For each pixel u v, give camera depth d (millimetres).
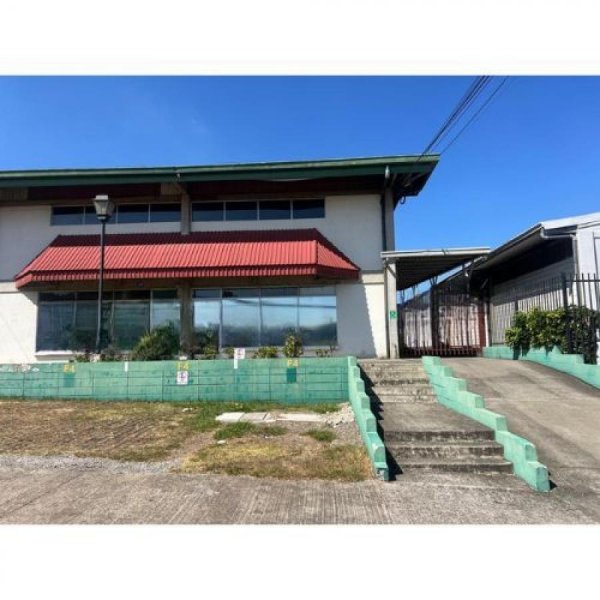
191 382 11984
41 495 5781
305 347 16234
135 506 5434
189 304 16625
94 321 16875
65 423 9695
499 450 7293
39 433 8906
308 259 15180
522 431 8406
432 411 9398
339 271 15703
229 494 5793
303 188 17172
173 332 15500
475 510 5441
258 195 17281
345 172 16156
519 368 12922
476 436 7777
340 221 17094
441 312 19484
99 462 7098
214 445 7871
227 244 16203
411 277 20906
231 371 11898
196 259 15633
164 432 8914
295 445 7809
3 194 17703
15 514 5223
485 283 19812
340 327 16328
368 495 5840
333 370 11570
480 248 15148
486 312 19688
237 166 16328
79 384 12391
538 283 15531
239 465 6820
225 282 16641
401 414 9141
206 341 16281
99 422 9766
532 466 6281
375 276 16562
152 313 16797
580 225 13219
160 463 7043
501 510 5457
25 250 17547
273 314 16484
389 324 16047
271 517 5152
